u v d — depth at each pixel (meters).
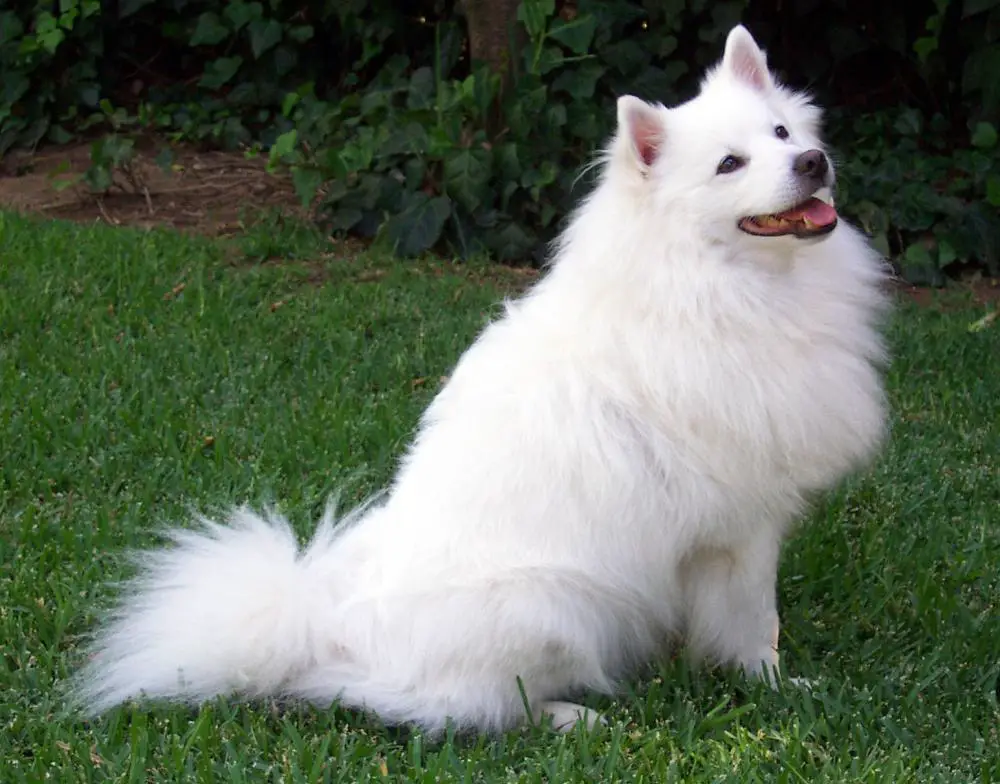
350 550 2.47
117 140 4.30
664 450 2.40
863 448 2.49
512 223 3.86
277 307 3.42
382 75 4.45
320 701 2.40
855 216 3.83
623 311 2.41
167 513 2.75
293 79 4.86
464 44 4.55
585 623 2.40
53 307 3.33
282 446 2.91
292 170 4.12
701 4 4.02
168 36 4.98
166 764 2.32
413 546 2.41
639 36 4.05
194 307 3.38
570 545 2.38
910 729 2.39
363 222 3.99
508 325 2.49
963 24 3.98
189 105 4.88
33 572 2.62
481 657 2.37
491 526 2.38
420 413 3.01
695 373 2.39
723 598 2.47
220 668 2.36
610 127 3.85
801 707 2.42
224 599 2.36
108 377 3.10
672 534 2.41
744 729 2.37
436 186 3.96
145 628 2.38
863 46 4.23
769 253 2.42
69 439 2.92
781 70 4.32
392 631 2.39
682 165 2.42
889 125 4.17
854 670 2.50
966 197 3.95
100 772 2.32
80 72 4.86
